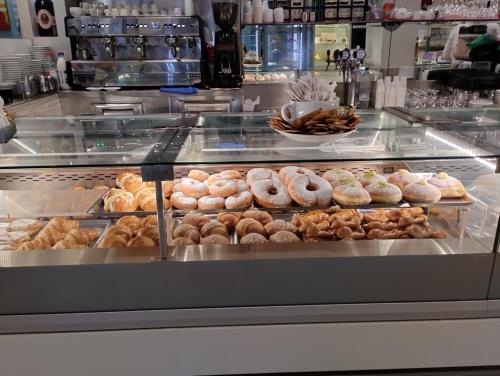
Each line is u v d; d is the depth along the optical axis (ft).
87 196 4.60
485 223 4.22
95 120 5.23
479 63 11.36
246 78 11.57
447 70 11.96
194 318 4.22
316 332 4.34
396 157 3.95
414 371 4.62
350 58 11.02
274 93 11.38
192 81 11.48
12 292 4.03
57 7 12.23
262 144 4.39
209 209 4.33
